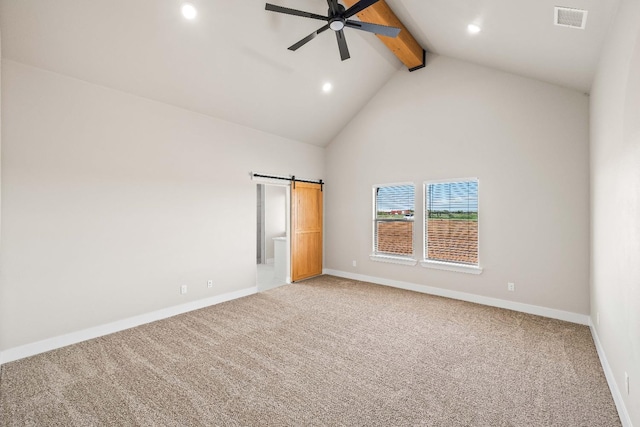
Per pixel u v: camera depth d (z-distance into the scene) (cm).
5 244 262
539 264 371
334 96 484
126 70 314
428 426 184
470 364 257
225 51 338
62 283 293
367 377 238
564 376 238
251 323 350
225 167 438
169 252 375
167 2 272
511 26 279
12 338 265
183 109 388
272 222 763
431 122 460
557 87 355
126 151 338
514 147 386
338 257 593
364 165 546
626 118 180
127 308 338
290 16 334
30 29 251
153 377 237
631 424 170
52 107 287
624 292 186
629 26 175
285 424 186
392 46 411
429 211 471
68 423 187
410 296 453
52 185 287
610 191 225
